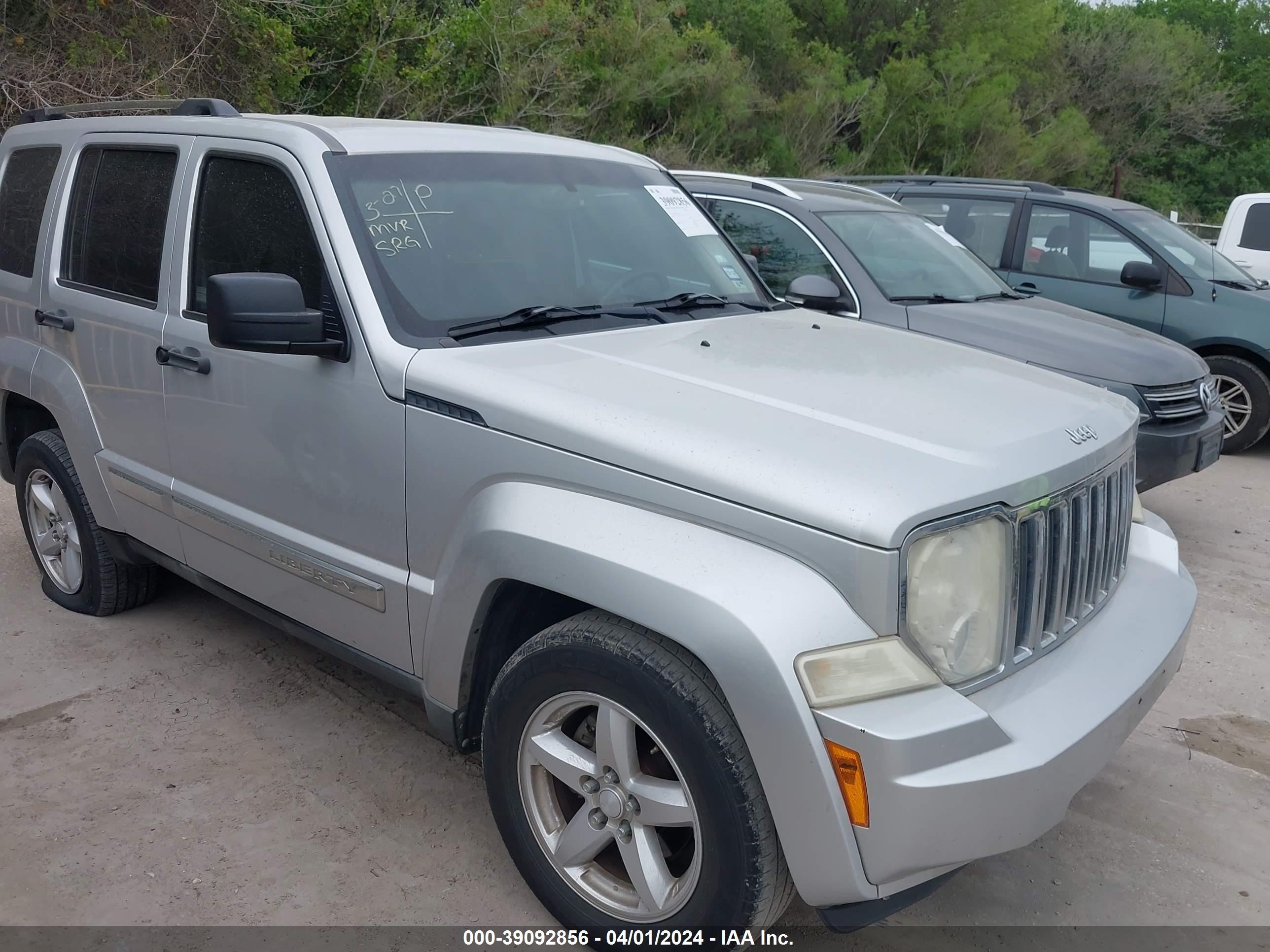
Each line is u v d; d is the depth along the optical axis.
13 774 3.36
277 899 2.81
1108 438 2.71
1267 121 49.38
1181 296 7.85
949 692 2.17
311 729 3.67
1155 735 3.86
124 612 4.56
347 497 2.98
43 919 2.71
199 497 3.54
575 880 2.61
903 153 34.44
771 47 29.75
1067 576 2.53
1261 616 4.98
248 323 2.74
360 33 16.02
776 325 3.47
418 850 3.03
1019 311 6.00
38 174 4.46
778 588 2.13
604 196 3.72
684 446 2.32
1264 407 7.90
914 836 2.07
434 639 2.77
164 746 3.54
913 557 2.14
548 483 2.51
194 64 12.91
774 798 2.13
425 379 2.73
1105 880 3.02
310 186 3.09
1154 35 43.28
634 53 23.09
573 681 2.44
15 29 11.80
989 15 35.62
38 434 4.45
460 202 3.29
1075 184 39.81
